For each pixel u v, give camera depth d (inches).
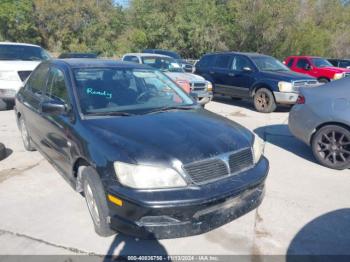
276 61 414.9
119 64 167.3
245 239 122.7
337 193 162.9
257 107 381.4
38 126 171.6
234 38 1077.8
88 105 136.6
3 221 130.1
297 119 211.0
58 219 132.0
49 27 1459.2
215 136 120.3
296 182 175.3
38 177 172.1
